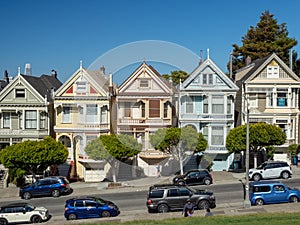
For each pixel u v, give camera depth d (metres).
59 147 34.81
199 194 23.72
